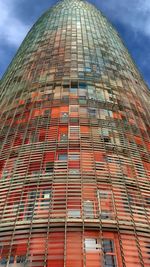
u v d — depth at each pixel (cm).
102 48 6956
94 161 3800
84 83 5453
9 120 4966
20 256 2680
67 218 2994
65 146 4034
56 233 2855
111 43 7412
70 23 7894
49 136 4238
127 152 4103
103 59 6481
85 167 3684
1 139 4562
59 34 7394
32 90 5450
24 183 3519
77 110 4756
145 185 3600
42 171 3653
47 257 2628
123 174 3675
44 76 5769
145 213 3188
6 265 2628
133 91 5816
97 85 5466
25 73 6241
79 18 8206
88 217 3034
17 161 3912
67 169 3647
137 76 6681
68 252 2662
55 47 6831
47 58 6456
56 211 3088
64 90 5244
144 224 3034
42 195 3331
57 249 2698
